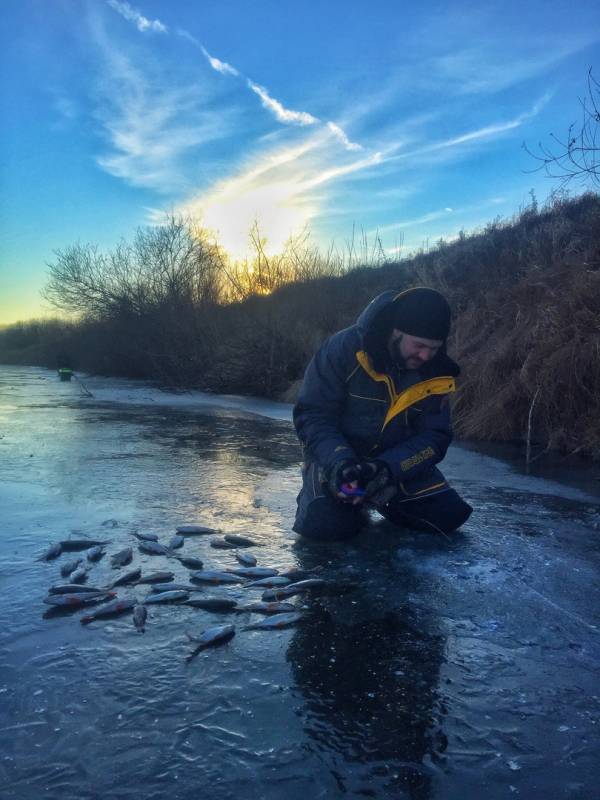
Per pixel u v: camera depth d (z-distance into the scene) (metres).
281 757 1.82
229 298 21.39
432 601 2.89
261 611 2.77
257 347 14.33
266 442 7.39
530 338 7.92
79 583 3.06
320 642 2.50
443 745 1.88
